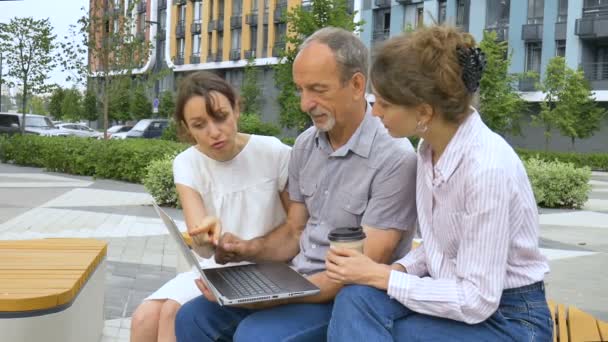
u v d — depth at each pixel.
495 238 2.06
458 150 2.15
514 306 2.18
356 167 2.64
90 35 19.84
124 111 47.94
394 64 2.13
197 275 2.68
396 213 2.56
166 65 52.56
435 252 2.29
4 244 4.16
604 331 2.82
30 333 2.94
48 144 18.88
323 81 2.51
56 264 3.62
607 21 29.56
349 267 2.21
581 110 29.80
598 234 9.74
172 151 15.68
